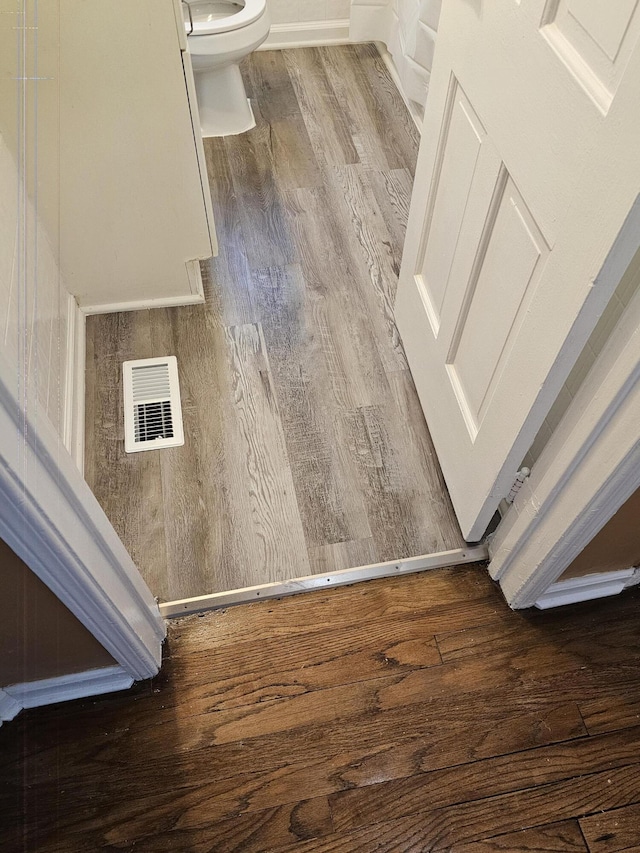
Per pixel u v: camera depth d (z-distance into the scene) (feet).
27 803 3.55
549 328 2.91
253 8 6.65
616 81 2.28
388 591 4.34
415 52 7.18
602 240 2.42
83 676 3.76
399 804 3.58
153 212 5.12
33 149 3.69
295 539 4.56
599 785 3.66
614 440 2.91
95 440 5.02
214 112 7.38
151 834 3.49
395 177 7.13
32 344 2.88
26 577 2.77
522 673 4.03
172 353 5.57
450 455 4.57
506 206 3.28
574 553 3.67
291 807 3.57
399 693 3.94
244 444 5.03
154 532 4.58
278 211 6.75
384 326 5.81
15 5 3.39
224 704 3.90
